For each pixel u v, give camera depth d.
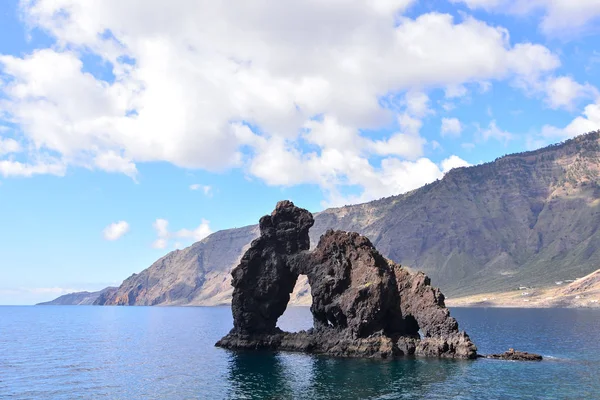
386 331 103.38
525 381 74.12
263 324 115.88
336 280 106.50
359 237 109.25
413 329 105.94
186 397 68.62
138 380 80.69
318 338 107.81
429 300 101.31
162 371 88.88
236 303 115.69
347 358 96.25
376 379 76.38
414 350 98.88
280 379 78.31
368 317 99.12
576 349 111.56
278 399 66.12
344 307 102.44
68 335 173.38
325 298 107.00
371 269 103.56
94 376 84.62
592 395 66.00
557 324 183.25
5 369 92.81
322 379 77.31
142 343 142.38
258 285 115.06
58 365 97.44
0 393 72.12
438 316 98.75
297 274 117.06
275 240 118.50
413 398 65.25
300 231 119.81
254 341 112.75
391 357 95.62
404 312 103.56
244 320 114.56
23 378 83.31
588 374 79.25
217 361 98.38
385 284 101.00
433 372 81.12
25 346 134.25
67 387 75.81
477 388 70.00
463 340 96.19
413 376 78.19
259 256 116.62
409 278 106.62
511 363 89.25
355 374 80.44
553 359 94.69
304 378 78.44
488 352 107.88
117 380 80.88
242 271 115.19
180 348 126.56
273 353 106.38
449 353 96.00
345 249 109.56
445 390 69.06
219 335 173.12
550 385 71.56
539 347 115.94
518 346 118.44
